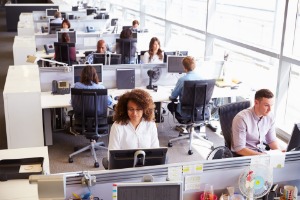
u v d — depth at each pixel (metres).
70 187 1.80
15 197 1.96
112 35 7.48
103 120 3.90
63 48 5.95
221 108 3.18
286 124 4.33
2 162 2.17
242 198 2.00
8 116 3.71
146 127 2.60
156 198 1.68
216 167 1.97
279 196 2.12
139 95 2.53
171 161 4.06
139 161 2.00
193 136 4.55
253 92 4.54
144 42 7.70
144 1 8.95
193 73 4.19
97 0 13.60
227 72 5.06
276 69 4.45
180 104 4.20
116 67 4.67
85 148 4.11
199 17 6.62
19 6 12.61
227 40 5.31
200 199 1.97
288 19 4.05
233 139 2.91
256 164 2.03
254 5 5.07
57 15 8.72
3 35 12.01
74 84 4.27
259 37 4.96
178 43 7.48
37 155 2.47
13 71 4.42
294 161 2.12
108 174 1.82
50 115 4.35
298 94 4.33
